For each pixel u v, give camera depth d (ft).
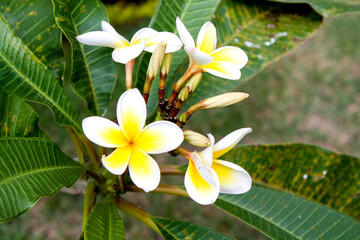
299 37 2.25
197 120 5.35
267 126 5.52
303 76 6.14
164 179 4.80
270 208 1.89
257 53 2.22
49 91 1.80
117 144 1.45
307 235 1.82
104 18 1.98
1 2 1.92
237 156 2.18
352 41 6.73
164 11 2.06
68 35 1.89
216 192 1.45
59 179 1.58
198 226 1.77
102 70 2.01
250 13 2.30
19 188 1.48
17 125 1.70
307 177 2.20
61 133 4.83
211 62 1.59
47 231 4.40
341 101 5.90
